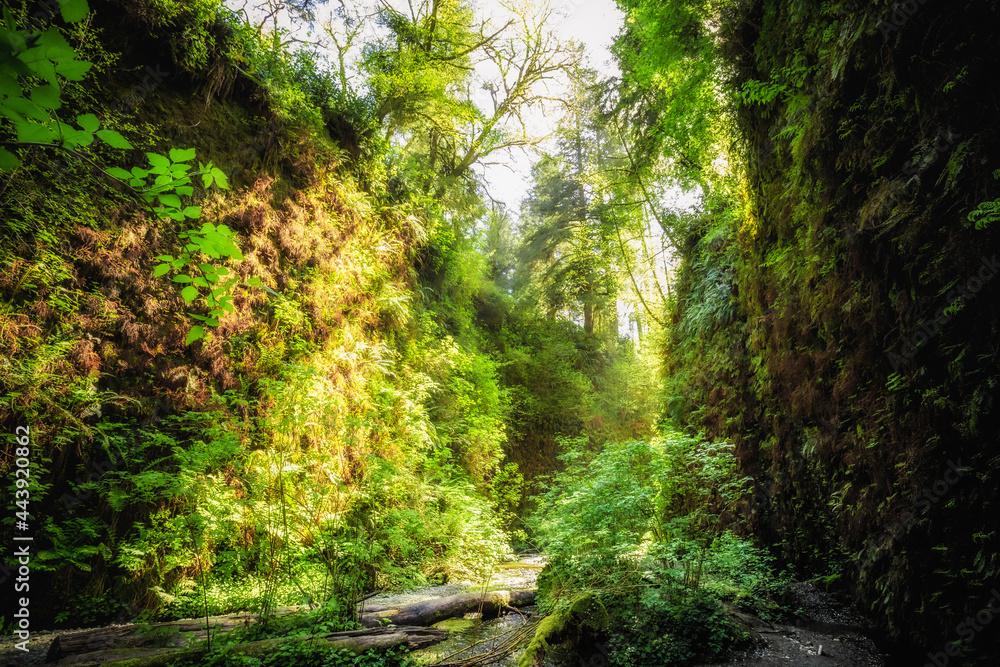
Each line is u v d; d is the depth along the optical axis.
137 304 5.68
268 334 6.97
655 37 7.05
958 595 3.73
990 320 3.50
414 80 11.86
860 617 4.99
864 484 4.79
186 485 4.77
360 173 9.59
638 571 5.02
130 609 4.75
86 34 5.64
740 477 6.89
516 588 6.55
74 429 4.83
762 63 6.11
